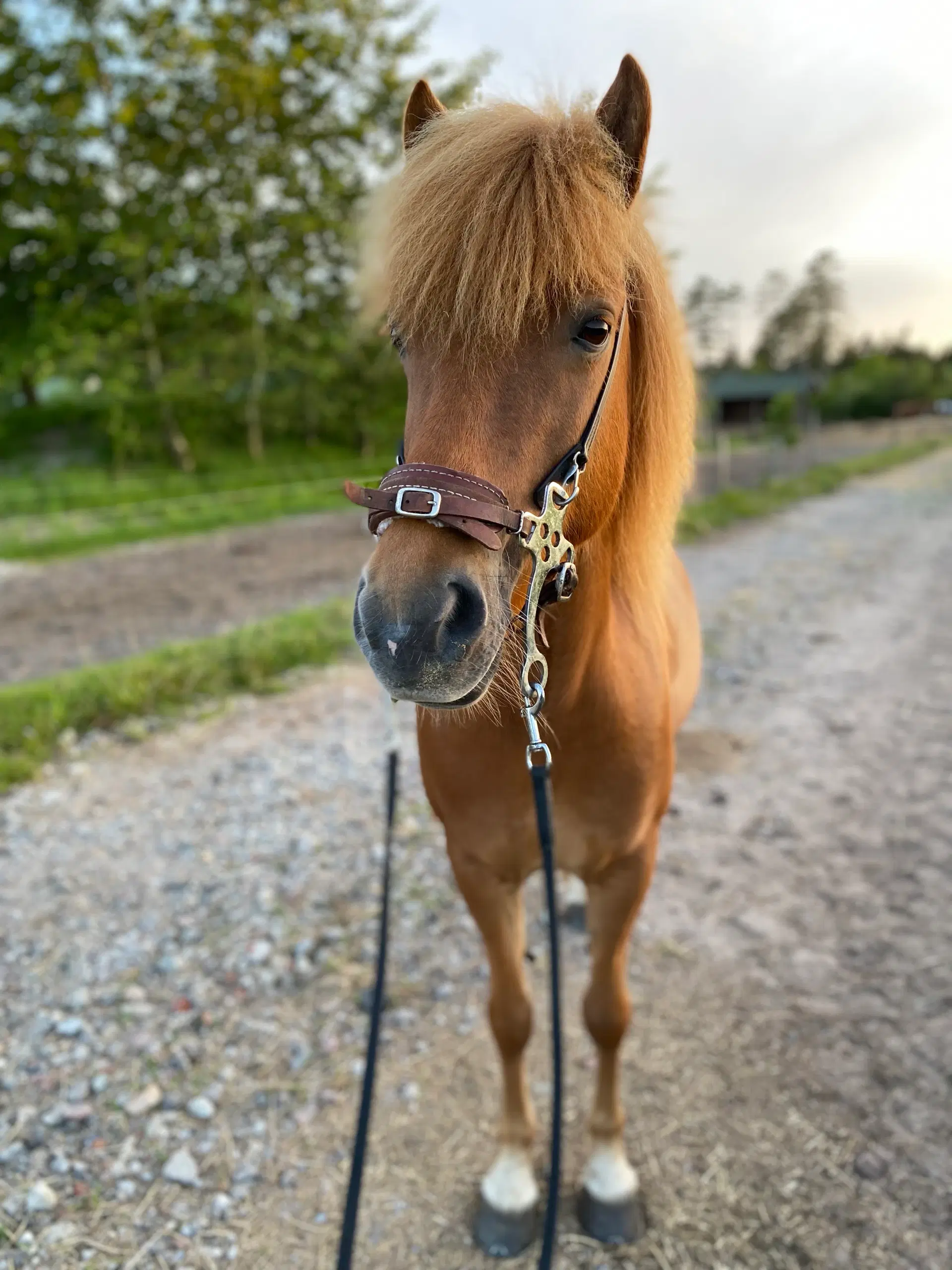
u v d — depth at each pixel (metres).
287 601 7.65
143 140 16.95
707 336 68.44
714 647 6.09
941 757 4.20
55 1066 2.29
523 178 1.22
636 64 1.32
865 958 2.70
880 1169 1.98
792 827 3.52
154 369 18.20
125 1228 1.87
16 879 3.14
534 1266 1.80
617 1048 1.94
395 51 18.23
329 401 21.86
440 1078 2.27
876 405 54.81
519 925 1.87
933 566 8.88
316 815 3.59
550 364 1.23
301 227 18.09
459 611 1.16
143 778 3.97
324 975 2.65
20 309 18.92
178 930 2.85
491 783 1.61
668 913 2.95
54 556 10.15
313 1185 1.98
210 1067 2.30
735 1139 2.07
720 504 12.70
